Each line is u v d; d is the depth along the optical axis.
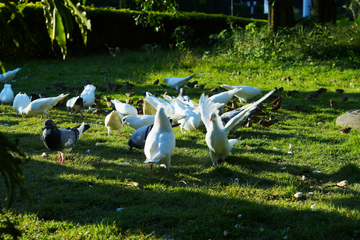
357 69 13.08
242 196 3.92
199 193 3.94
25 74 13.47
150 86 11.31
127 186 4.14
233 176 4.56
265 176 4.55
